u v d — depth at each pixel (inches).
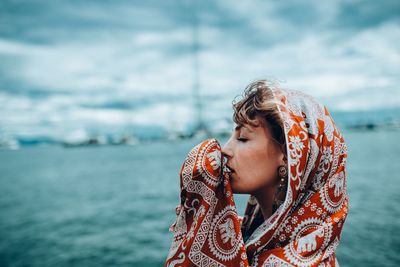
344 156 43.9
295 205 41.8
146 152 5403.5
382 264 433.4
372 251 475.5
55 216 1016.9
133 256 592.4
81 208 1132.5
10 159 5516.7
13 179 2242.9
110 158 4340.6
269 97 41.1
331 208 41.4
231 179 42.3
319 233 39.9
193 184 41.7
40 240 741.3
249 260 41.5
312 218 40.6
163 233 748.6
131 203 1179.9
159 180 1807.3
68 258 601.9
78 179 2038.6
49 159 5024.6
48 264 574.9
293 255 39.2
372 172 1333.7
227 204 41.2
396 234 544.1
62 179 2106.3
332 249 41.0
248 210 52.6
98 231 802.8
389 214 671.8
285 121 39.3
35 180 2113.7
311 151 40.9
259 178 41.1
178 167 2496.3
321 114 43.2
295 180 38.5
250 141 41.4
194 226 40.7
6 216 1033.5
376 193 907.4
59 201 1299.2
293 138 39.0
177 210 44.6
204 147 42.9
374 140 4517.7
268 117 40.7
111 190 1528.1
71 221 936.3
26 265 577.0
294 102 42.8
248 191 41.7
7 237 772.0
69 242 713.0
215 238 40.5
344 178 43.8
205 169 41.1
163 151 5590.6
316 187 41.8
